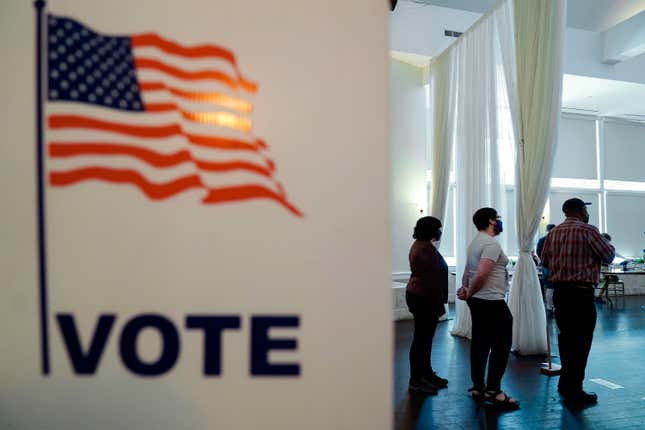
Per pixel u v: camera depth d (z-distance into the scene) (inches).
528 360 152.8
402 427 98.7
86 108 24.4
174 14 24.8
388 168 25.3
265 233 24.7
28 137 24.1
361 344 24.8
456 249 210.5
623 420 101.9
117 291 24.2
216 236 24.5
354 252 24.9
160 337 24.2
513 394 119.1
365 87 25.4
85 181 24.2
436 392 119.3
